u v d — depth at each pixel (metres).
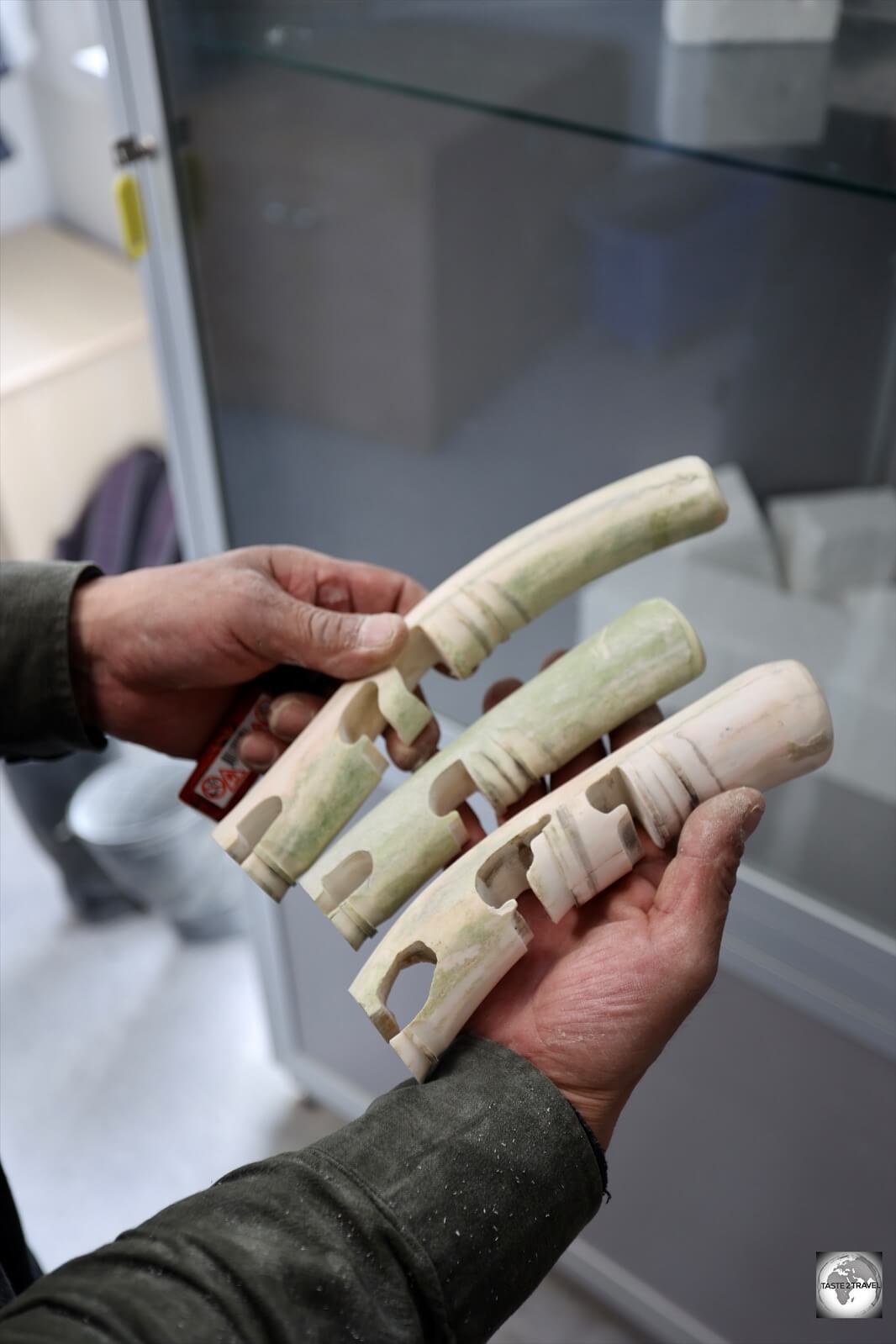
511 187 0.76
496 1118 0.43
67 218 1.72
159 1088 1.29
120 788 1.29
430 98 0.69
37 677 0.64
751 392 0.79
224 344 0.84
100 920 1.46
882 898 0.66
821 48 0.68
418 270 0.80
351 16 0.75
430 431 0.87
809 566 0.78
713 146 0.64
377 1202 0.40
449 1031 0.47
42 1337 0.35
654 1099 0.85
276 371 0.86
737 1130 0.82
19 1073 1.31
